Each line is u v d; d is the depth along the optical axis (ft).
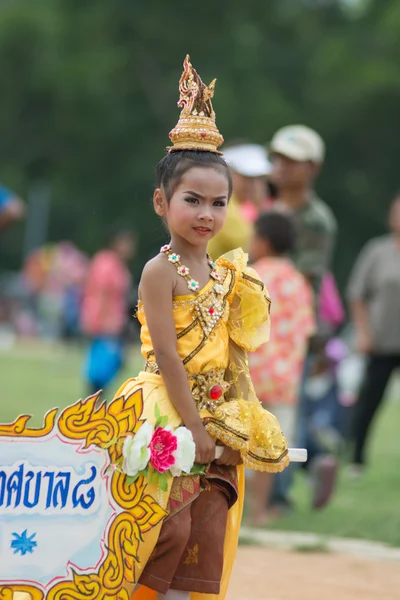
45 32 339.16
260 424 30.30
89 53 333.42
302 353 51.19
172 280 29.25
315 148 57.62
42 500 27.73
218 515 29.40
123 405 28.32
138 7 341.41
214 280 29.96
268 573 42.96
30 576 27.63
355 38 343.26
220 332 29.84
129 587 28.27
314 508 55.01
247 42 337.52
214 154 29.66
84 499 28.02
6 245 350.02
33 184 338.75
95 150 327.88
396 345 70.23
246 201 56.39
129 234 95.25
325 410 73.67
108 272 89.20
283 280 50.70
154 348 29.04
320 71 324.80
